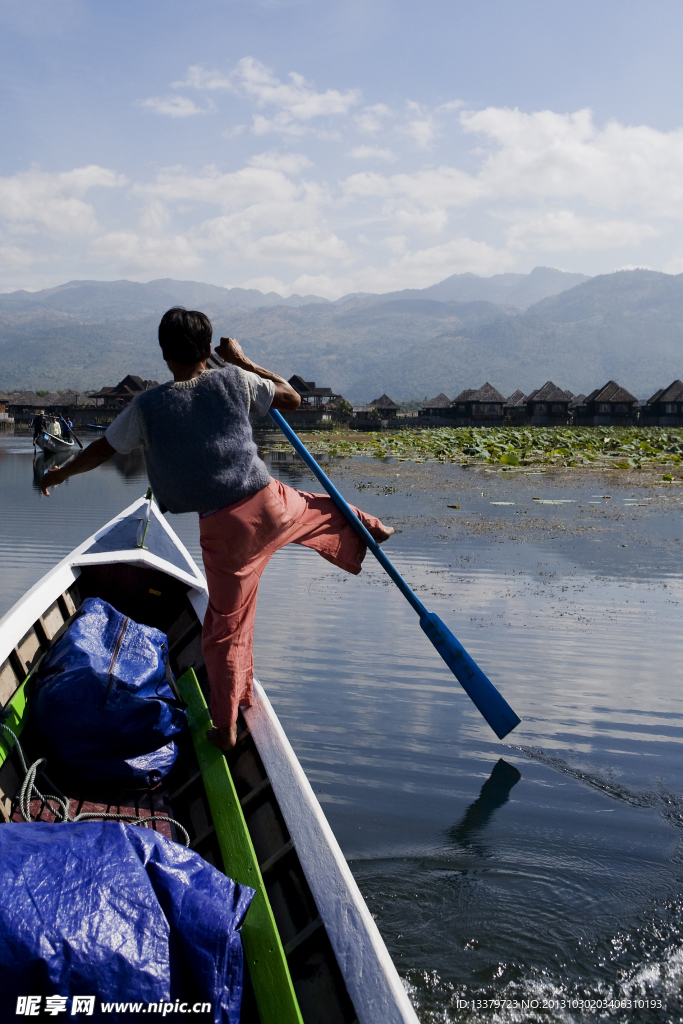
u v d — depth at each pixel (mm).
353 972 1706
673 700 4777
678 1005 2482
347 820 3457
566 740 4258
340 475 21000
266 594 7367
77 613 3174
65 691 2668
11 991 1484
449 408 80062
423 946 2707
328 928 1818
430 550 9375
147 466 2387
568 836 3348
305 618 6551
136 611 4195
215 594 2508
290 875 2049
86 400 81062
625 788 3746
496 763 4008
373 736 4293
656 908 2902
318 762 3988
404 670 5320
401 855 3186
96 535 4449
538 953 2678
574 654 5574
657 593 7266
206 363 2465
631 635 6027
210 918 1691
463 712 4621
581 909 2898
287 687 5000
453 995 2500
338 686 5023
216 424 2303
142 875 1702
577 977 2582
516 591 7398
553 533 10555
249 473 2391
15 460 27016
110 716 2664
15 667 3008
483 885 3014
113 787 2697
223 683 2578
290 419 69875
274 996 1723
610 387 72250
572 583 7676
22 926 1524
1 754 2533
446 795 3674
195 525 11195
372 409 82062
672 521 11664
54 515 13016
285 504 2514
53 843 1709
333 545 2707
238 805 2334
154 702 2711
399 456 30453
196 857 1885
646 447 28906
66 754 2658
